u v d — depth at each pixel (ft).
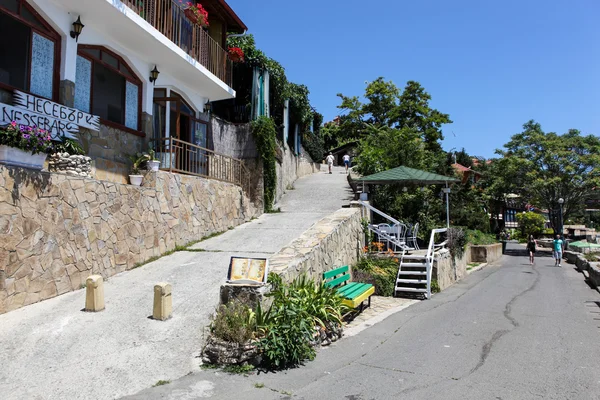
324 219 39.34
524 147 106.42
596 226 179.01
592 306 36.01
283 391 16.49
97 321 21.65
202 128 52.80
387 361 20.36
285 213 55.62
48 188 24.88
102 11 32.17
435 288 41.42
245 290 21.47
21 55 28.94
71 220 26.53
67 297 25.07
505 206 143.74
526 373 18.89
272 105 68.95
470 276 56.95
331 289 26.00
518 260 89.45
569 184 101.09
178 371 17.85
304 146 99.45
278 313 20.29
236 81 63.26
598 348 22.99
